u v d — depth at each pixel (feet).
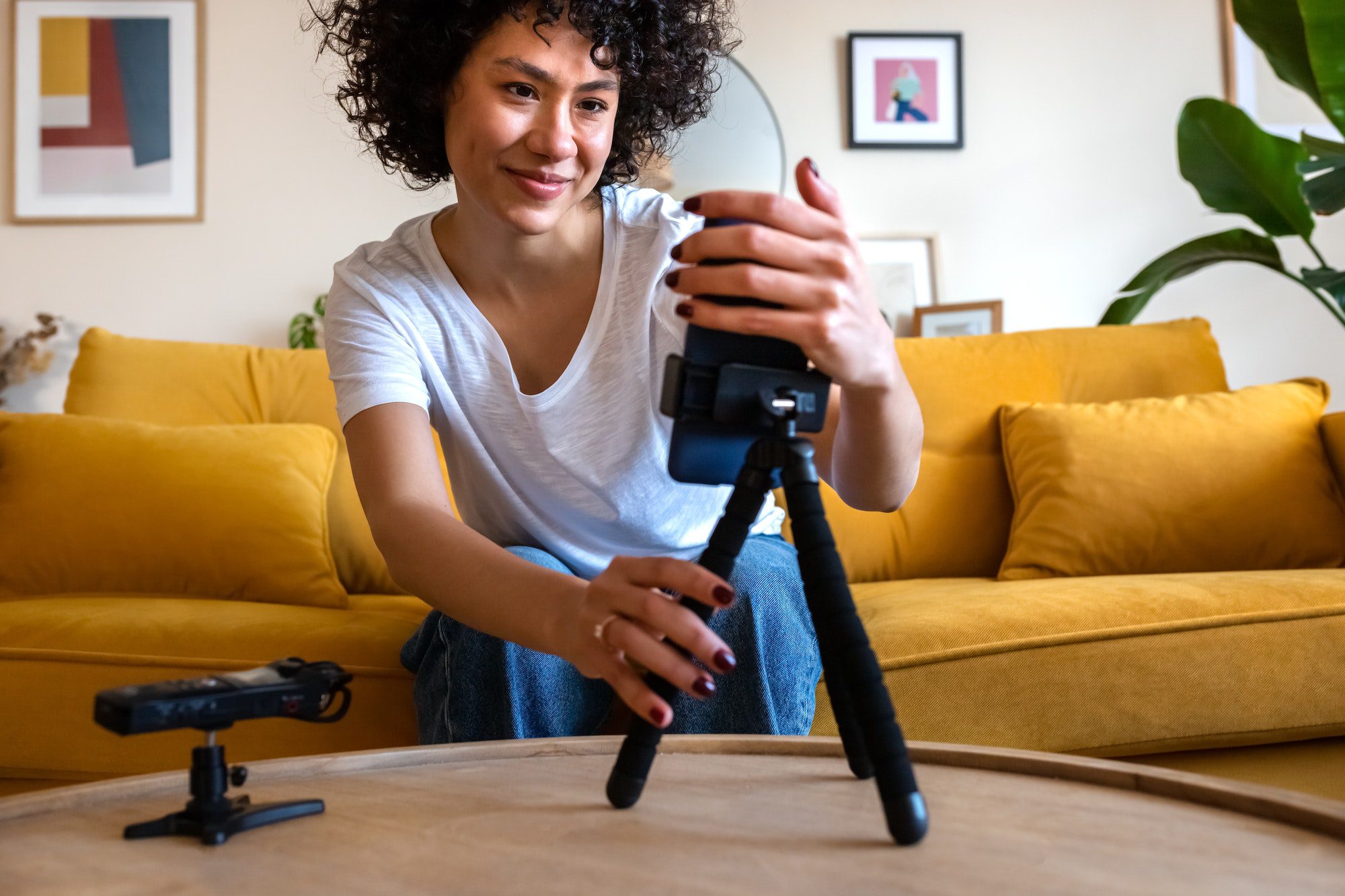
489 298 3.87
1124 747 4.70
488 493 4.09
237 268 10.99
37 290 10.88
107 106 10.96
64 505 6.04
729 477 2.12
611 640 2.07
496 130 3.14
